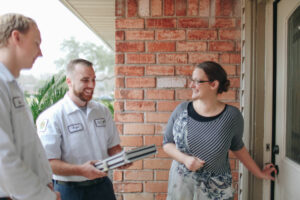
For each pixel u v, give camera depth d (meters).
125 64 2.23
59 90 3.86
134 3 2.20
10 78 1.05
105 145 1.74
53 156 1.52
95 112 1.73
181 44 2.20
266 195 2.05
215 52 2.20
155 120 2.24
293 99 1.73
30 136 1.13
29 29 1.08
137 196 2.30
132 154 1.33
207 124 1.55
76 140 1.61
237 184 2.24
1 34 1.04
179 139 1.61
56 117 1.58
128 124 2.26
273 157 2.01
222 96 2.21
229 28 2.18
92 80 1.63
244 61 2.12
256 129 2.05
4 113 1.00
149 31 2.21
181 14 2.20
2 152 0.94
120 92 2.25
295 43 1.70
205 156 1.55
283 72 1.83
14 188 0.98
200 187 1.58
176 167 1.67
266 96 2.03
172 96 2.22
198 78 1.57
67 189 1.63
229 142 1.56
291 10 1.72
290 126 1.77
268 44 2.01
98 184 1.70
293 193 1.68
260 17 2.04
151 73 2.23
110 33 4.91
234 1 2.18
